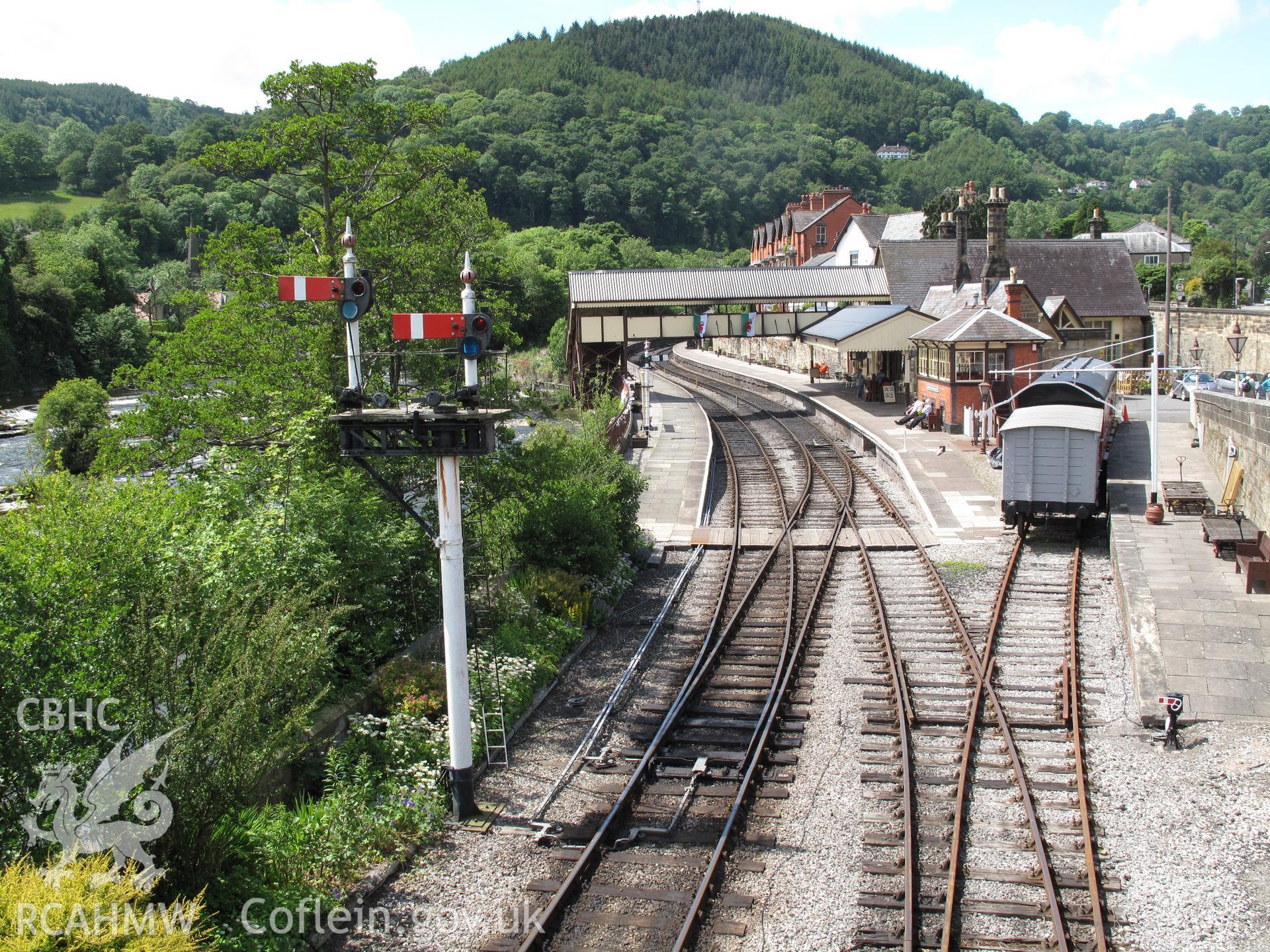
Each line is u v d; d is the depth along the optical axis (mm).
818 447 34875
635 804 10680
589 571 17953
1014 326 31438
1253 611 15086
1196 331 43625
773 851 9570
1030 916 8406
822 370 52125
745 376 57281
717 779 11188
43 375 55062
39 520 9641
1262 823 9664
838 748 11828
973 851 9453
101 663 8156
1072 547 20812
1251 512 19328
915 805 10359
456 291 18531
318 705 11234
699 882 9047
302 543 12258
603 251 84688
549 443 19750
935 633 15867
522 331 71562
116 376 17266
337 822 9523
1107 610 16688
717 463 32469
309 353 16812
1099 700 13000
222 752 8062
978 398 32375
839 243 72000
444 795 10680
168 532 11508
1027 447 20922
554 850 9711
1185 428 31156
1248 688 12672
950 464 28125
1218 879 8859
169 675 8086
